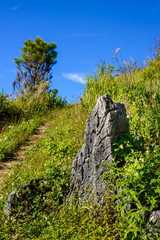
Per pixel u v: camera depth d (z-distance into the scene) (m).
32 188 4.71
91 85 10.44
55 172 4.95
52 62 20.09
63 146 6.68
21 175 5.78
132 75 8.52
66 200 4.51
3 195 5.16
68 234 3.72
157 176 3.52
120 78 9.02
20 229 4.14
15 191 4.65
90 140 4.26
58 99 14.17
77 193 4.39
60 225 3.97
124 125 3.94
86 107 9.05
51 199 4.55
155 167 3.59
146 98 6.92
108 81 9.90
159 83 7.44
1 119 10.84
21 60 20.00
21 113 11.44
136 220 3.07
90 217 3.75
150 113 5.96
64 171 5.01
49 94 14.65
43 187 4.71
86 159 4.25
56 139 7.79
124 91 7.75
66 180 4.74
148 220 3.23
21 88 14.24
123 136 3.94
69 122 9.16
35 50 19.92
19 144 8.23
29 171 5.95
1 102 11.35
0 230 4.24
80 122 7.97
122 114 3.94
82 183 4.36
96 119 4.08
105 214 3.59
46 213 4.46
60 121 10.03
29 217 4.37
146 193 3.26
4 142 8.14
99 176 3.96
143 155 3.83
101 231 3.33
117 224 3.34
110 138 3.82
